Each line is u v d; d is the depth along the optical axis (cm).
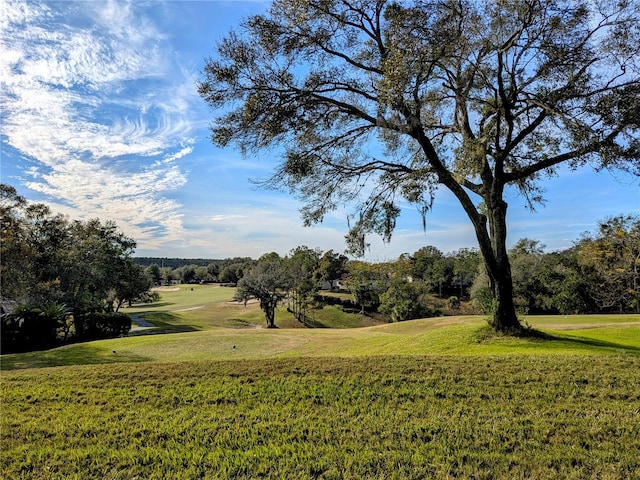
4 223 2214
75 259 2772
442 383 617
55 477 368
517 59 1056
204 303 5912
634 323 1775
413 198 1211
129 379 705
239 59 956
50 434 464
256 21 968
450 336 1231
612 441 407
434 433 434
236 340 1761
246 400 570
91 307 2642
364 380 643
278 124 995
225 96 988
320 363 774
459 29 945
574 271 3350
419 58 898
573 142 1066
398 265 4781
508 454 381
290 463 374
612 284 2731
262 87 991
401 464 367
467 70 1080
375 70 1015
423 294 4375
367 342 1548
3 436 461
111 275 3100
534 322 1972
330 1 960
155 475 362
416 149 1270
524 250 4144
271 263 4916
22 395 628
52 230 2717
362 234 1230
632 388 579
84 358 1411
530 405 516
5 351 1914
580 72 1007
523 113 1173
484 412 493
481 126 1233
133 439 442
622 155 970
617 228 2594
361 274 5094
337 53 1038
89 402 587
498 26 1013
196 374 721
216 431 457
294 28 983
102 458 401
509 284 1151
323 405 539
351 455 386
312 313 4916
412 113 1005
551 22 968
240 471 363
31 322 1972
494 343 1059
